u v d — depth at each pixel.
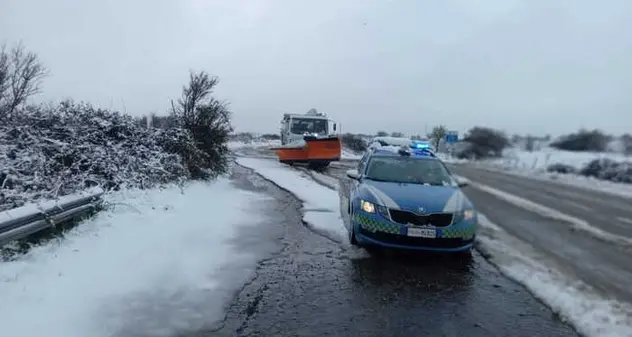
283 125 28.91
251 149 48.12
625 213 11.81
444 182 7.99
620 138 36.81
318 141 23.84
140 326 4.28
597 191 17.14
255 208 10.79
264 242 7.57
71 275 5.24
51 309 4.36
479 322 4.64
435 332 4.37
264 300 5.07
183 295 5.07
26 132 10.02
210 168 16.33
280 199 12.38
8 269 5.06
